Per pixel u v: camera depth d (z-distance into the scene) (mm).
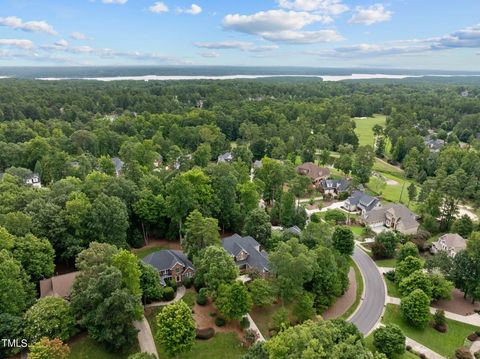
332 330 39156
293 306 56031
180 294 57688
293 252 53844
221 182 79188
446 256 64375
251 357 39781
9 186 72000
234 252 63656
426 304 54312
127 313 43344
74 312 45469
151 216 71500
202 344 47344
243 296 49094
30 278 50250
